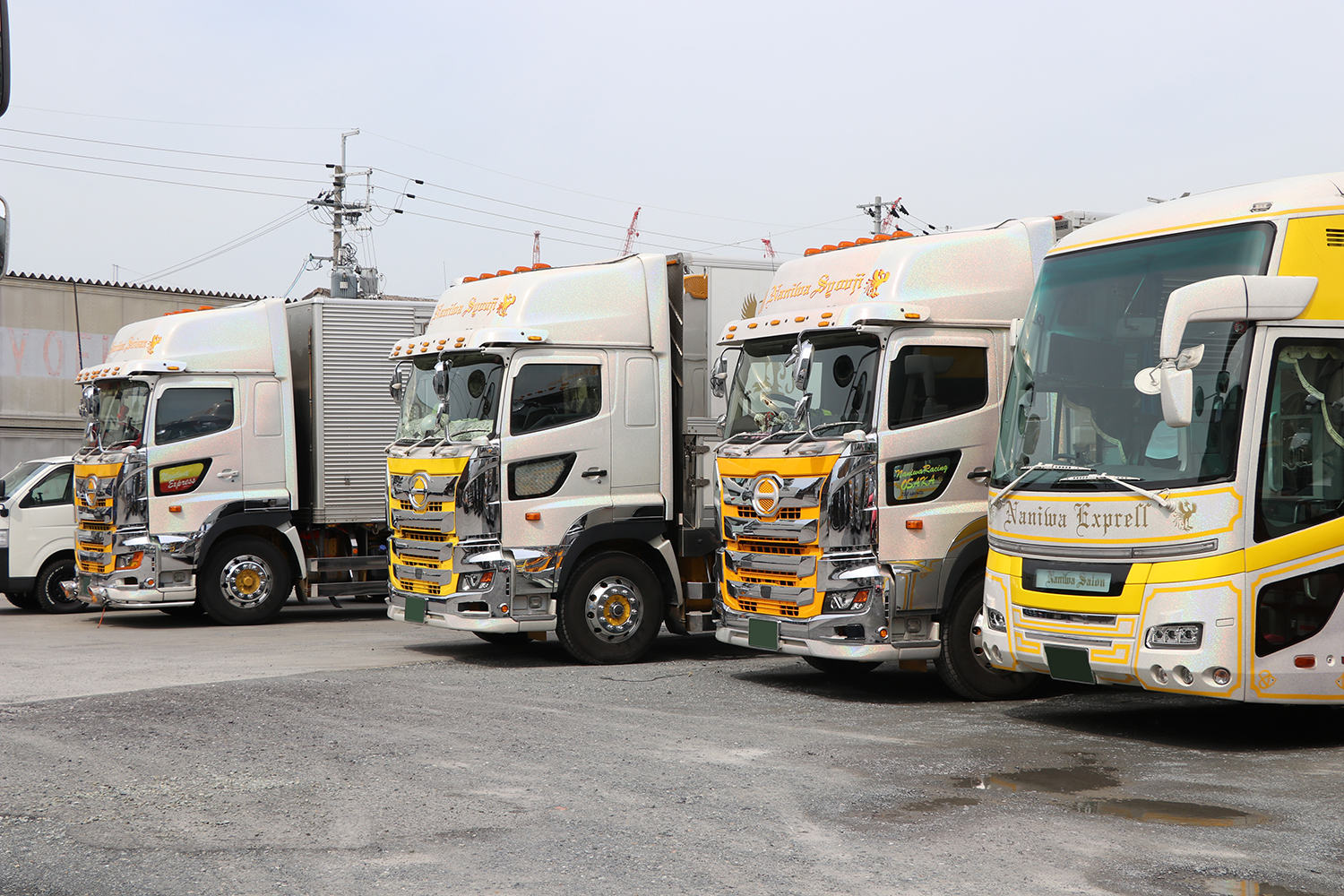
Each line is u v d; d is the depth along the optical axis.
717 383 11.12
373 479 17.23
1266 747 8.20
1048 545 8.59
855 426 9.91
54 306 28.52
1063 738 8.50
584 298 12.26
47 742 8.30
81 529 16.38
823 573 9.94
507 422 11.80
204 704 9.67
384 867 5.59
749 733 8.66
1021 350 9.19
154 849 5.91
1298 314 7.94
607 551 12.32
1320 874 5.42
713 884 5.32
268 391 16.48
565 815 6.44
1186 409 7.66
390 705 9.68
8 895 5.27
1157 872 5.46
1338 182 8.27
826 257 10.87
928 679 11.49
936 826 6.22
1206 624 7.77
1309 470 7.99
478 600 11.77
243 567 16.45
